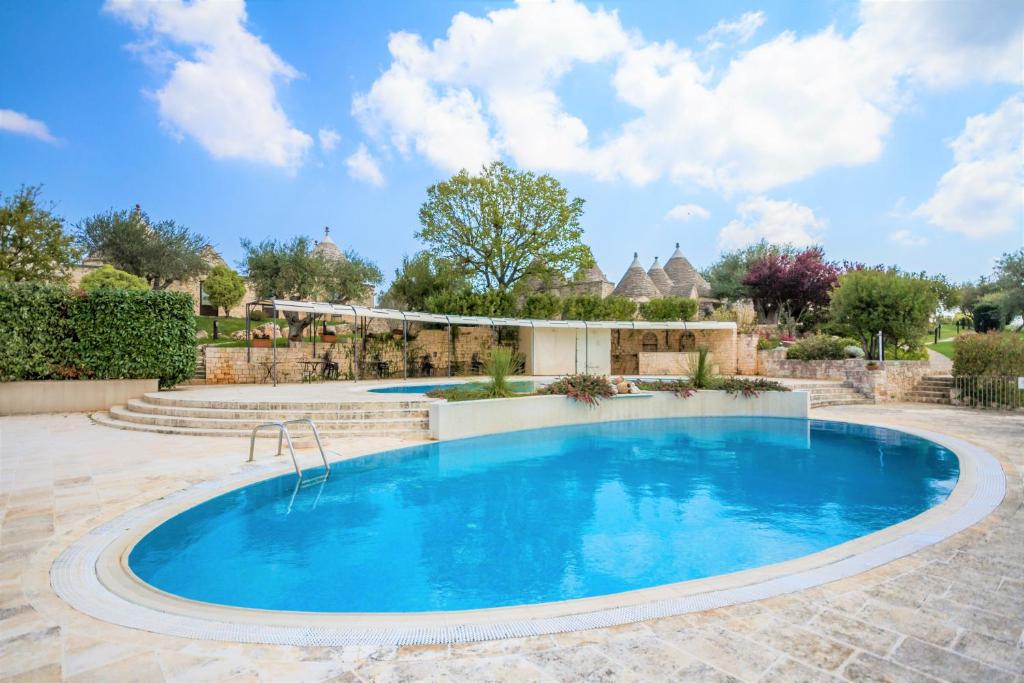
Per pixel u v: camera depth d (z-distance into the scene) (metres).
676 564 4.66
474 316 23.09
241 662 2.69
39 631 3.04
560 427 12.81
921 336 20.08
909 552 4.27
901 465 8.78
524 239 29.22
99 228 28.81
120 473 7.22
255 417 11.01
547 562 4.70
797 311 35.81
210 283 33.41
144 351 14.77
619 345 26.94
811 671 2.54
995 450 9.12
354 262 31.97
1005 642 2.84
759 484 7.59
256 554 4.83
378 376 21.56
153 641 2.92
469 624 3.13
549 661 2.67
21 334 13.84
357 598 3.91
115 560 4.29
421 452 9.55
